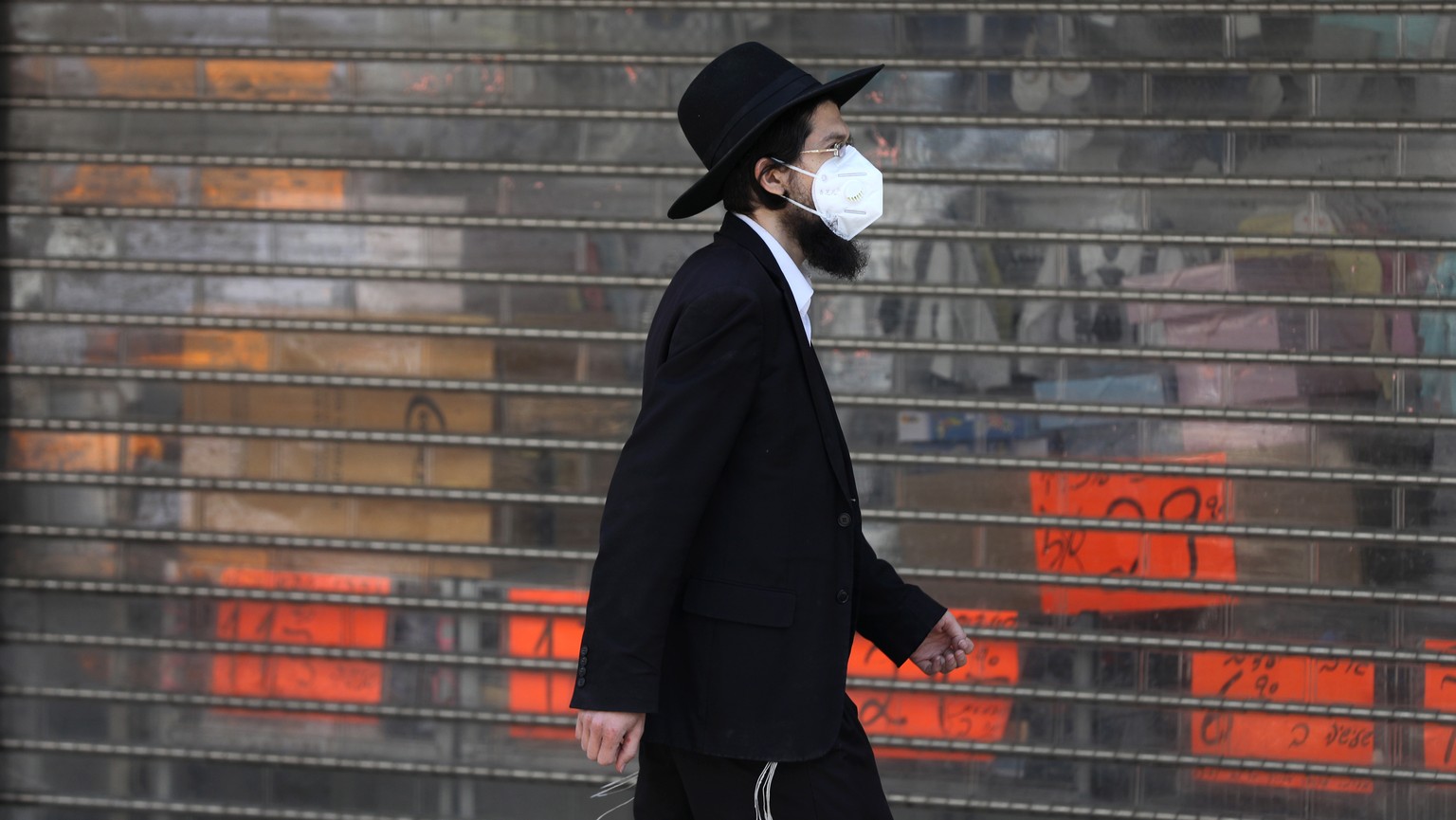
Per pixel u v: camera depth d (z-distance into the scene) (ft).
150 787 40.32
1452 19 35.94
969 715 37.76
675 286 24.02
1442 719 35.96
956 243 37.78
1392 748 36.22
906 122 37.93
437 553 39.37
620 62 38.83
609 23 38.86
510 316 39.19
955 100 37.81
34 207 40.32
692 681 23.32
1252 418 36.63
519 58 39.06
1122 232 37.14
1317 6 36.42
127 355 40.09
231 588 39.86
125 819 40.45
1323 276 36.52
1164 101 37.06
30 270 40.32
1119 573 37.22
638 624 21.81
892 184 37.99
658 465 22.06
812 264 24.56
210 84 39.99
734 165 24.21
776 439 23.20
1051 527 37.42
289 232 39.75
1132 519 37.14
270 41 39.86
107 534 40.14
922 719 37.91
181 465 39.99
